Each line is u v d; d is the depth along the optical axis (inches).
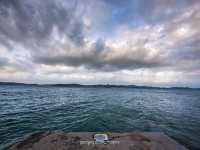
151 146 81.7
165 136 97.9
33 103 742.5
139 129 289.3
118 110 530.0
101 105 683.4
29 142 84.7
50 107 606.5
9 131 265.7
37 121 348.8
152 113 490.9
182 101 1059.9
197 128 308.0
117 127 299.4
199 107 708.0
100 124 320.8
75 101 888.9
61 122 338.6
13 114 443.8
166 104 829.2
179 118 419.5
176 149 79.3
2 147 192.9
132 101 938.7
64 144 82.5
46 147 78.7
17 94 1393.9
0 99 899.4
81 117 398.6
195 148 203.8
